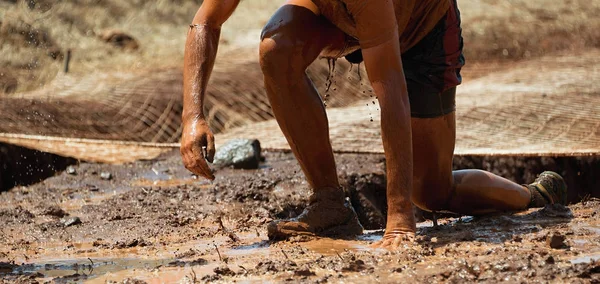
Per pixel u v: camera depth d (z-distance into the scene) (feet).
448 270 18.51
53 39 80.07
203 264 21.15
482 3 96.99
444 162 26.68
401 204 22.33
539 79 66.80
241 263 20.95
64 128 55.21
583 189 43.83
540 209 27.50
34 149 47.03
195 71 22.65
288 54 23.52
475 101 57.41
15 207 33.42
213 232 27.20
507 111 53.83
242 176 39.50
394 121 22.15
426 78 25.81
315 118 24.21
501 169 43.42
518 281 17.53
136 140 56.54
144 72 70.85
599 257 19.45
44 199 35.65
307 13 23.94
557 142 47.24
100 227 28.78
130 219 30.30
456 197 27.14
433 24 25.53
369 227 37.76
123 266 21.77
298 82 23.85
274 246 23.35
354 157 42.86
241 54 75.25
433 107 25.99
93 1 91.91
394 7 24.14
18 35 79.51
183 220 29.66
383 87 22.24
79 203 34.73
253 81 66.03
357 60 26.37
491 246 21.30
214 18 23.15
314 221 24.70
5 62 73.46
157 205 33.24
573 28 86.63
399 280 18.19
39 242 26.50
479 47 82.28
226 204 33.71
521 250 20.47
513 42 83.10
